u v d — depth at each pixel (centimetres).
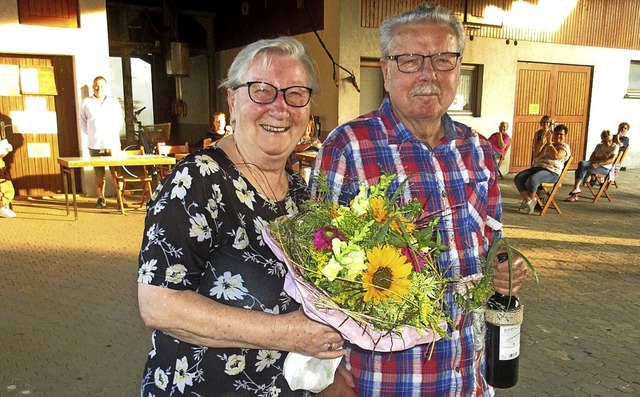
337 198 173
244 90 139
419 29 176
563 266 561
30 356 346
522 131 1207
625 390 322
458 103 1130
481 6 1074
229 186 135
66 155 876
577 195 961
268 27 1106
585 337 392
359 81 975
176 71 1118
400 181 175
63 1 816
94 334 379
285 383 145
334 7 943
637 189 1060
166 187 129
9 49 791
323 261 121
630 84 1329
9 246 593
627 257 596
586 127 1284
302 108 142
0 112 820
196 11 1213
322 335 126
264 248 137
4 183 730
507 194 984
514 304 177
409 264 124
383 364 169
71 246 596
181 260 124
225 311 125
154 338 139
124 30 1109
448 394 174
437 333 132
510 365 179
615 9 1244
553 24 1176
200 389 133
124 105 1127
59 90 852
